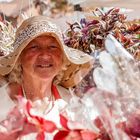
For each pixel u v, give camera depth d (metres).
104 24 2.66
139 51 2.46
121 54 1.38
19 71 2.06
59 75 2.16
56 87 2.15
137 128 1.21
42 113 1.51
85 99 1.34
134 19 3.01
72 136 1.27
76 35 2.63
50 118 1.48
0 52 2.46
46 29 1.98
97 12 2.97
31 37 1.98
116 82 1.32
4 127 1.25
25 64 2.01
